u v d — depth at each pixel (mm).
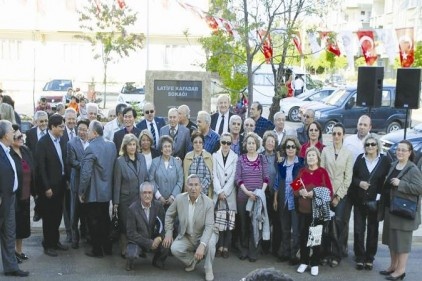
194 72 13156
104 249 8336
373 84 10953
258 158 8242
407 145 7355
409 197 7320
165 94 13164
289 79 14367
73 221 8508
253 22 13227
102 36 27938
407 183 7234
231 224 8070
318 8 13719
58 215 8219
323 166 8023
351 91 22828
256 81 26000
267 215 8133
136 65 38250
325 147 8125
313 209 7586
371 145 7738
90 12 28469
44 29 37531
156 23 36812
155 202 7727
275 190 8242
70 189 8539
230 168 8273
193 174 7691
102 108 28859
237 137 8953
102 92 36938
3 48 38031
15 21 37562
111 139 9914
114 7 27281
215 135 9070
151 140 8445
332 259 8102
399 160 7414
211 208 7523
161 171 8180
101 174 7957
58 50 38344
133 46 29266
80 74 38562
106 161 7961
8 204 7055
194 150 8375
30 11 37312
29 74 38375
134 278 7426
